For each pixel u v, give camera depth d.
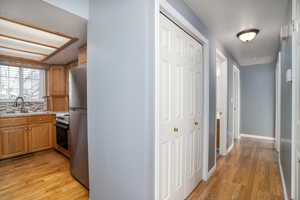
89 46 1.55
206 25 2.08
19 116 2.95
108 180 1.38
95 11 1.46
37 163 2.72
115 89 1.29
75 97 1.98
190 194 1.84
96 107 1.49
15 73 3.36
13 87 3.34
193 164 1.93
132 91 1.17
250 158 2.96
